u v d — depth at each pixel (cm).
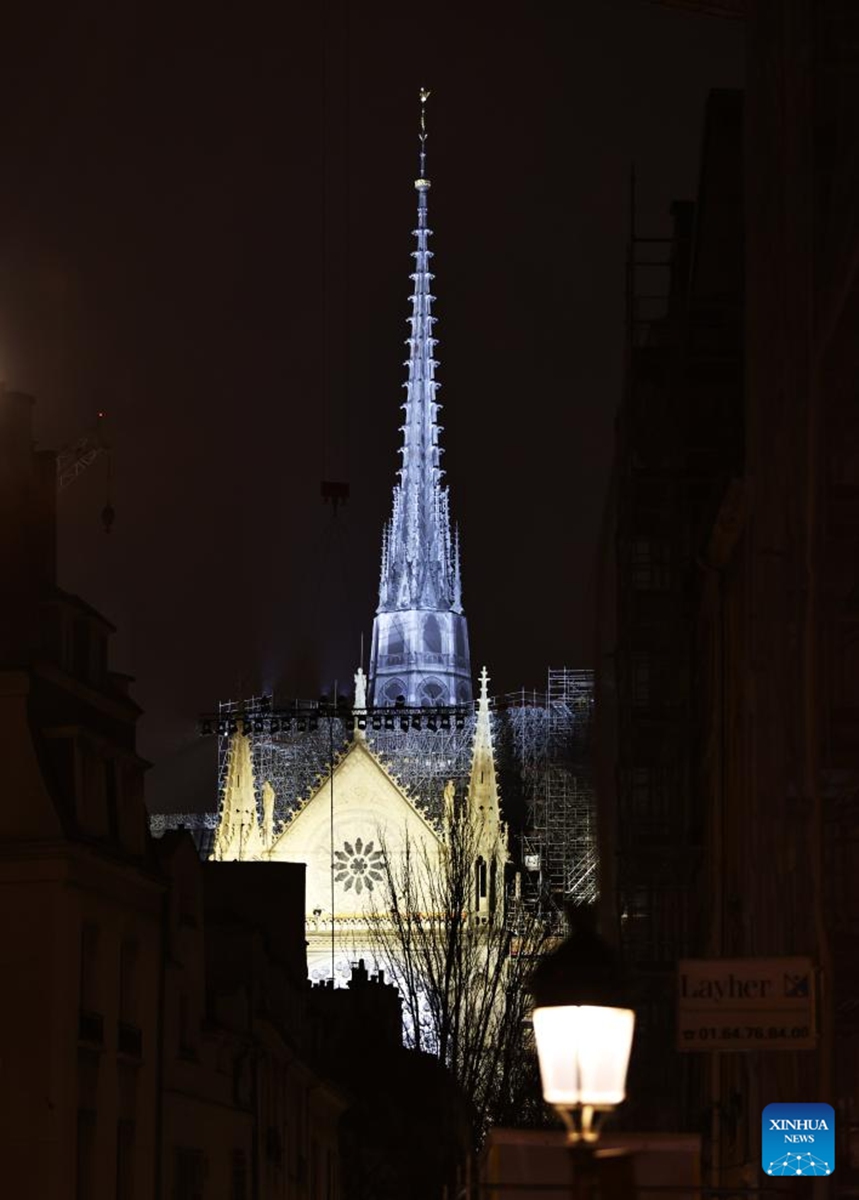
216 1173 9681
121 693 9188
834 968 4991
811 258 5084
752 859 5794
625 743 10131
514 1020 13700
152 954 8894
